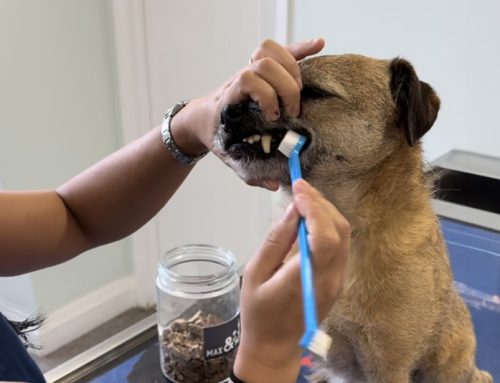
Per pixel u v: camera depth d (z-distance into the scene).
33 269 0.84
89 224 0.89
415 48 1.63
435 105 0.88
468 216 1.47
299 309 0.54
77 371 1.00
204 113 0.80
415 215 0.91
